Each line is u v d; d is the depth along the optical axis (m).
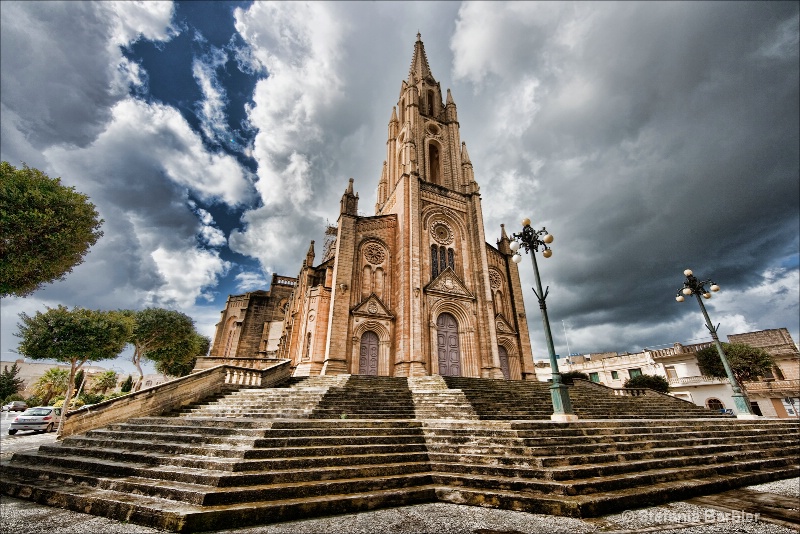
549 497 6.35
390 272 29.56
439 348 27.36
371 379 18.59
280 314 43.12
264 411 12.46
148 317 35.38
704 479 8.37
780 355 35.56
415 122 36.97
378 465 7.93
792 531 5.25
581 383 26.08
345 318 25.62
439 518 5.90
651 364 41.16
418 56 43.75
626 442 9.62
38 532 5.26
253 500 6.08
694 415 19.17
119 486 7.05
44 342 19.98
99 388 52.50
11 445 14.91
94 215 16.02
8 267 13.05
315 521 5.76
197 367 20.06
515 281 35.12
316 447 8.04
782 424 15.48
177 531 5.16
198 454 8.18
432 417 13.16
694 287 19.41
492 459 8.15
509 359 31.55
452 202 33.31
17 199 13.01
